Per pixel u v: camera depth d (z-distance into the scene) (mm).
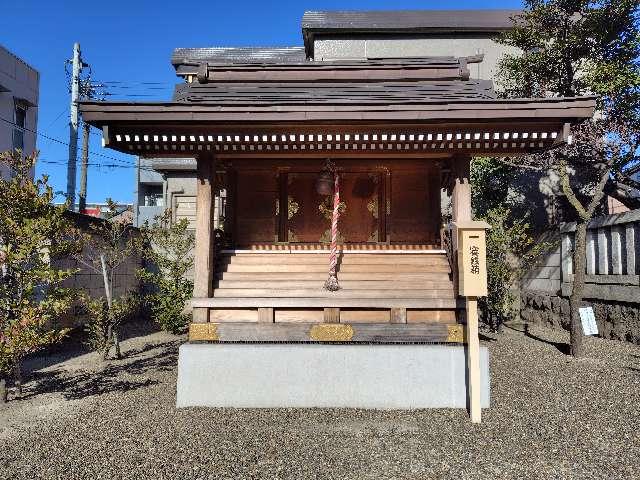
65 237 10250
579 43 9578
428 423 5547
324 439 5027
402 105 5754
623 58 9578
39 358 9586
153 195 24859
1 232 6605
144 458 4527
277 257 7117
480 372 6184
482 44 15523
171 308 12656
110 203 9953
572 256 12141
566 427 5363
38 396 6816
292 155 6828
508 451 4703
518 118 5773
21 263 6789
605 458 4523
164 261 12867
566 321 12078
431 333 6453
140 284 15625
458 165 6645
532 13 10125
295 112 5820
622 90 9047
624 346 9789
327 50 15836
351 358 6277
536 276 14000
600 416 5719
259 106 5832
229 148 6512
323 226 7754
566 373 7801
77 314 11320
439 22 15398
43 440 5020
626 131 9305
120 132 6059
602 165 10727
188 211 17219
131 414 5906
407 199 7719
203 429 5336
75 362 9250
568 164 13000
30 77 19078
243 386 6273
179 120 5875
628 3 8898
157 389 7180
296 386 6258
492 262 12203
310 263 7062
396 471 4266
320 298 6555
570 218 14328
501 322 12500
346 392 6234
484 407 6121
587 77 9180
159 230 12781
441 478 4133
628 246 10000
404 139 6148
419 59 7199
